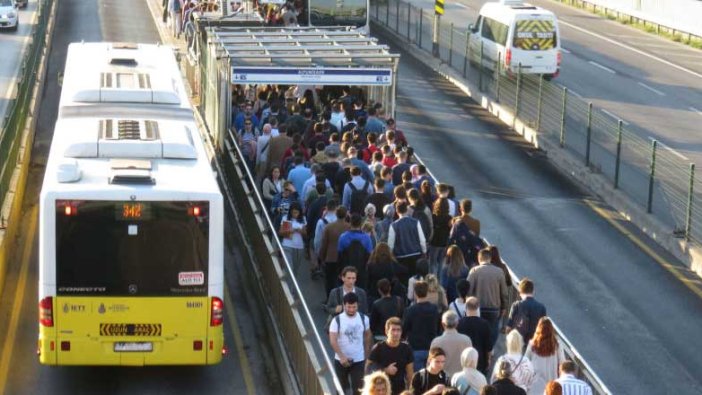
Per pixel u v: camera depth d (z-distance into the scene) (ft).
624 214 126.62
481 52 181.16
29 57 153.69
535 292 103.14
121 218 72.59
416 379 60.39
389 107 133.69
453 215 92.43
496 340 78.54
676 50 230.68
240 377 80.59
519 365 62.90
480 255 76.79
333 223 86.79
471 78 189.26
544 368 65.82
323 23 207.62
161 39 223.51
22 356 82.64
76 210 72.23
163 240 73.10
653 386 85.35
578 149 144.97
